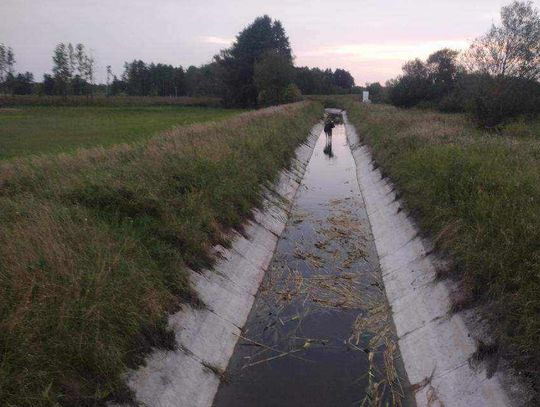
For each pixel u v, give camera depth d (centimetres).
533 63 2308
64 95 7162
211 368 704
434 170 1260
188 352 696
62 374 509
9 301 546
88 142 2222
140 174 1051
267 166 1667
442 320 763
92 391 529
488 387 588
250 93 6688
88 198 900
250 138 1831
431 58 4794
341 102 8169
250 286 987
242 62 6750
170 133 1747
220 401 661
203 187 1121
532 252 702
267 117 2866
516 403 540
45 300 565
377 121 3075
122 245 759
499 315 658
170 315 719
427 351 732
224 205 1141
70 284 601
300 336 830
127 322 620
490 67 2383
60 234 703
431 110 4188
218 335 780
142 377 594
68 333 546
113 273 677
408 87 4841
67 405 496
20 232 678
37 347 509
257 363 752
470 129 2212
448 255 884
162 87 9412
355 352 781
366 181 1941
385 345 802
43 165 1109
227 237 1059
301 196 1798
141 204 925
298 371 730
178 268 805
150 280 723
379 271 1105
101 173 1020
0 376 459
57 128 3028
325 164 2533
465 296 750
